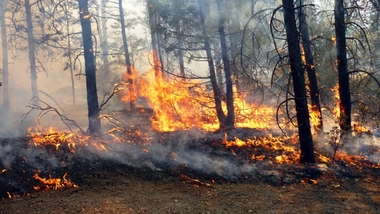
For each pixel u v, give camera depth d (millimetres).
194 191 7152
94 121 10266
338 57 10945
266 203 6488
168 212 5910
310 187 7375
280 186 7473
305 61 11445
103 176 7750
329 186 7410
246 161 8930
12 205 6203
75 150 8859
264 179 7891
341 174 8156
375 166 8938
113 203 6238
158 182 7660
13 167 7660
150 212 5879
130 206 6125
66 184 7316
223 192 7121
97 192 6902
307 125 8734
